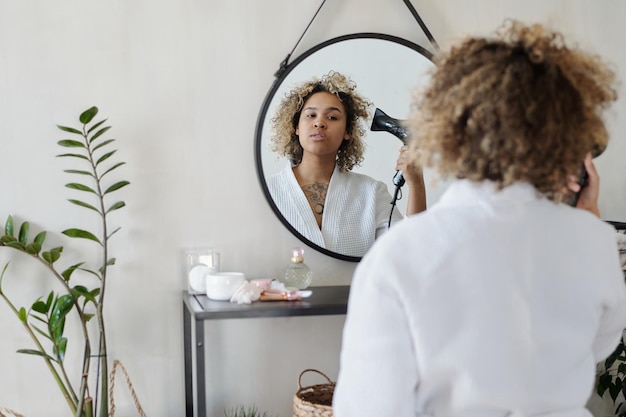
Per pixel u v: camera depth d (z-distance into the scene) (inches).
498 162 39.2
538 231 40.6
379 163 95.0
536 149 38.7
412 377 39.4
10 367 87.8
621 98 101.4
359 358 39.6
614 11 101.5
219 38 91.8
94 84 89.0
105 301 89.6
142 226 90.4
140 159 90.2
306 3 93.9
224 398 93.6
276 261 93.6
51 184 88.4
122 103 89.7
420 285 39.3
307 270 88.7
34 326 84.4
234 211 92.5
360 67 94.5
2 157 87.3
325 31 94.6
